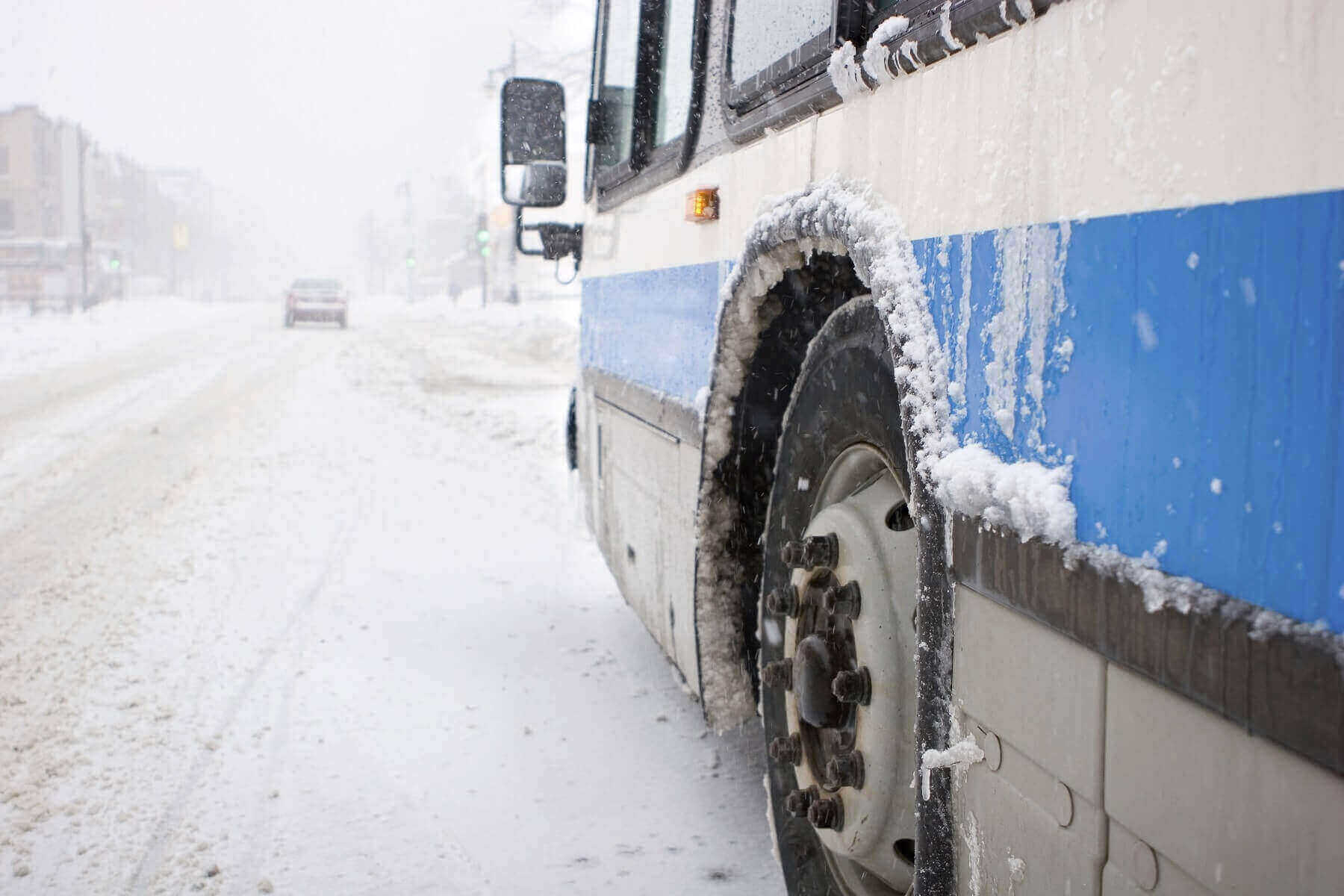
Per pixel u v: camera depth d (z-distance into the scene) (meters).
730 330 2.74
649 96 3.77
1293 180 0.98
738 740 3.94
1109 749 1.26
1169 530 1.15
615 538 4.45
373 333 36.66
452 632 5.31
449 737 3.99
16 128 71.00
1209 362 1.09
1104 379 1.26
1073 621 1.31
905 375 1.75
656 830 3.27
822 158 2.17
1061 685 1.35
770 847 3.17
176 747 3.88
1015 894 1.48
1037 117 1.41
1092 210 1.29
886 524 2.17
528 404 15.72
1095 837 1.29
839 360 2.27
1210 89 1.09
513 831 3.27
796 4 2.33
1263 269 1.01
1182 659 1.11
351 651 5.00
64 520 7.88
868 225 1.90
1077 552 1.30
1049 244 1.37
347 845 3.19
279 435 12.56
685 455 3.28
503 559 6.86
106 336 33.72
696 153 3.12
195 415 14.36
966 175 1.59
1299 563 0.97
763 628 2.77
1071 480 1.33
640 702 4.33
